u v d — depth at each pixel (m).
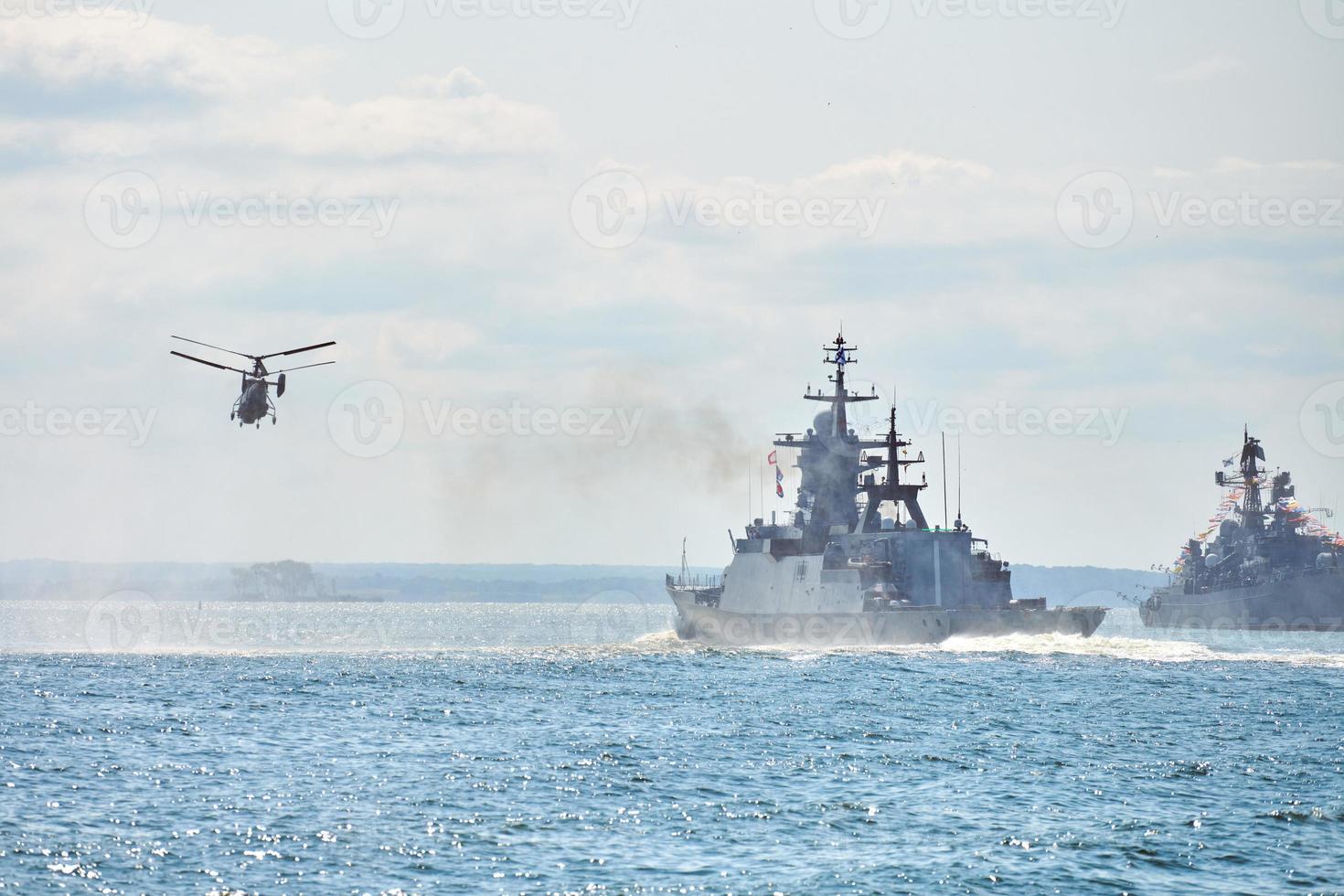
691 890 152.38
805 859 164.50
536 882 154.38
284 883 152.75
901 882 155.62
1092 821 184.50
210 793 196.62
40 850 163.50
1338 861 166.12
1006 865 162.75
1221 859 166.75
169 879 153.75
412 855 164.12
